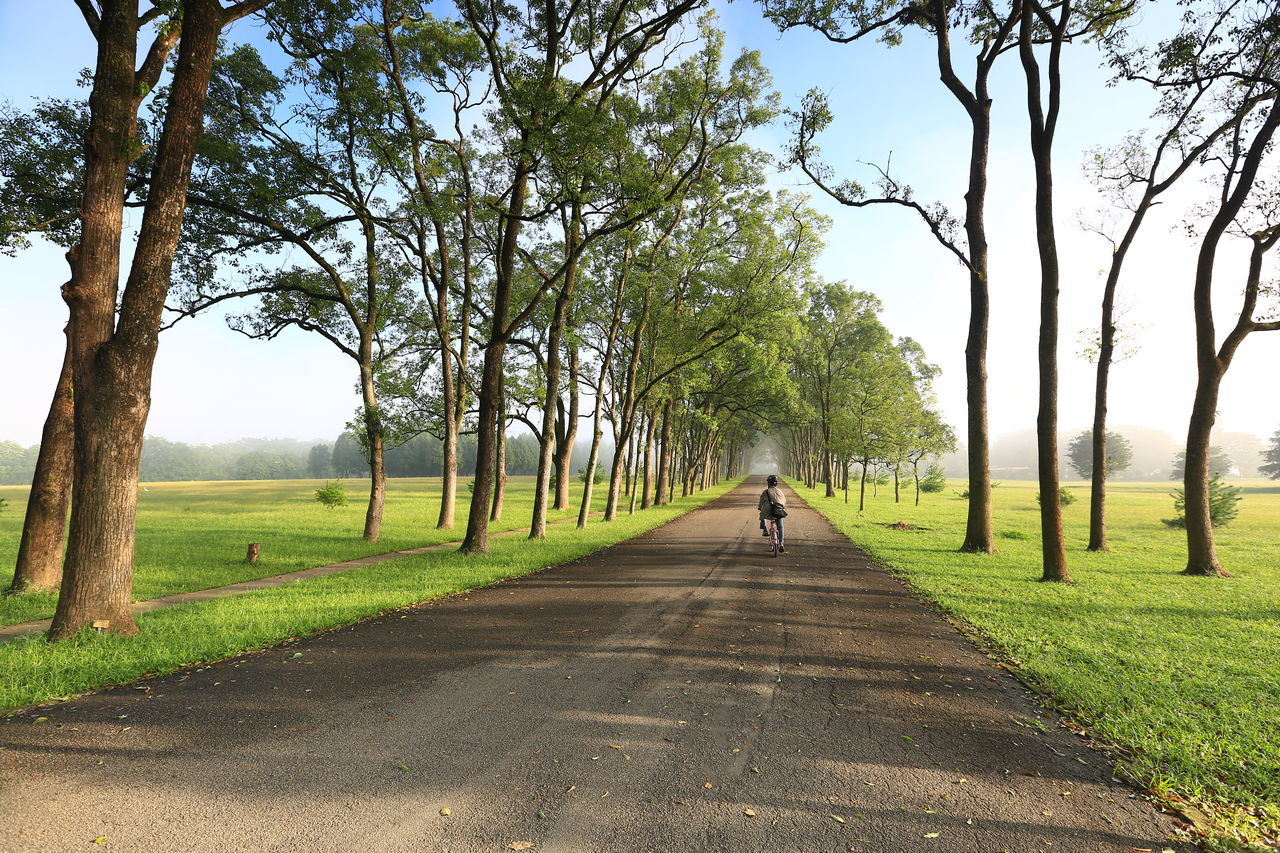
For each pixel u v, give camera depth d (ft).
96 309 23.36
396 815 10.43
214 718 14.82
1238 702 16.84
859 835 10.07
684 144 54.90
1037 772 12.60
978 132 52.42
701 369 84.48
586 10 51.72
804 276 74.08
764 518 50.06
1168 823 10.73
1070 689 17.57
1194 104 46.96
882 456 121.60
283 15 48.24
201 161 49.06
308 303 61.41
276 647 21.65
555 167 45.32
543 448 63.67
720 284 77.82
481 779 11.80
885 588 35.27
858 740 14.02
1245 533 84.07
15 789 11.11
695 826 10.23
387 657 20.38
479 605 29.40
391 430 62.39
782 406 131.95
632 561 45.80
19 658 19.25
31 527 32.96
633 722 14.85
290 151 52.90
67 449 34.01
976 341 53.42
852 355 157.89
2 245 37.40
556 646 21.88
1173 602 31.81
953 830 10.30
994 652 22.06
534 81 42.70
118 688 17.08
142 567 41.50
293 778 11.70
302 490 217.15
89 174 23.44
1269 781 12.27
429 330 71.26
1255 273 44.21
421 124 53.98
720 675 18.70
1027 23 43.50
